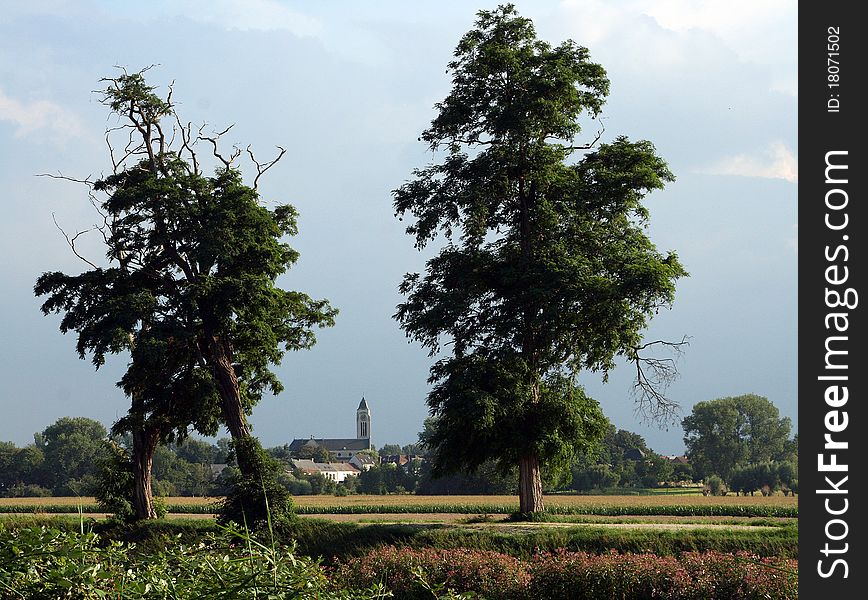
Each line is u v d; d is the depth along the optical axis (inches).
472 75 2388.0
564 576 1179.9
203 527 2405.3
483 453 2188.7
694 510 3312.0
